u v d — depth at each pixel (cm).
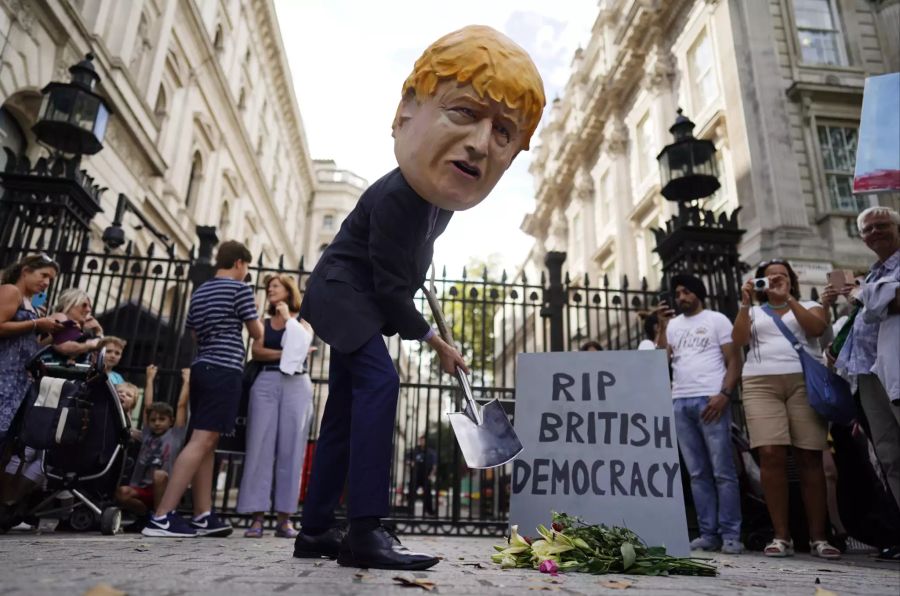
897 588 186
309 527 209
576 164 2062
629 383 276
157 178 1368
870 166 305
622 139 1712
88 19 1045
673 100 1422
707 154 542
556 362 287
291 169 3341
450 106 167
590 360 284
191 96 1642
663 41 1466
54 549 220
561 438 272
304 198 3872
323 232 4041
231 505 795
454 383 557
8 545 231
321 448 212
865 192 304
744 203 1045
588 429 272
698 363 384
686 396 383
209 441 342
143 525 391
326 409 213
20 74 809
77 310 396
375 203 184
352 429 179
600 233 1850
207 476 362
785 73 1095
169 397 503
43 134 532
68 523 365
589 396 278
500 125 169
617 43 1653
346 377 210
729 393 366
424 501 536
